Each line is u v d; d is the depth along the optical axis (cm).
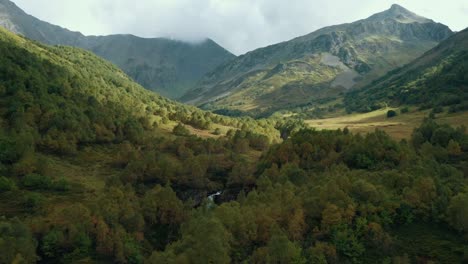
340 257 6956
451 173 9344
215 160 15925
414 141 13012
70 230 8425
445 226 7450
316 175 10694
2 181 11100
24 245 7444
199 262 6919
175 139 18612
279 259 6725
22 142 13450
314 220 7969
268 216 8012
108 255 8362
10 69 18188
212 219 7600
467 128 16600
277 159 13512
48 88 19088
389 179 8819
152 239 9781
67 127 16475
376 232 7269
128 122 19562
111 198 10269
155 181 14075
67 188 11906
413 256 6819
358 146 11662
